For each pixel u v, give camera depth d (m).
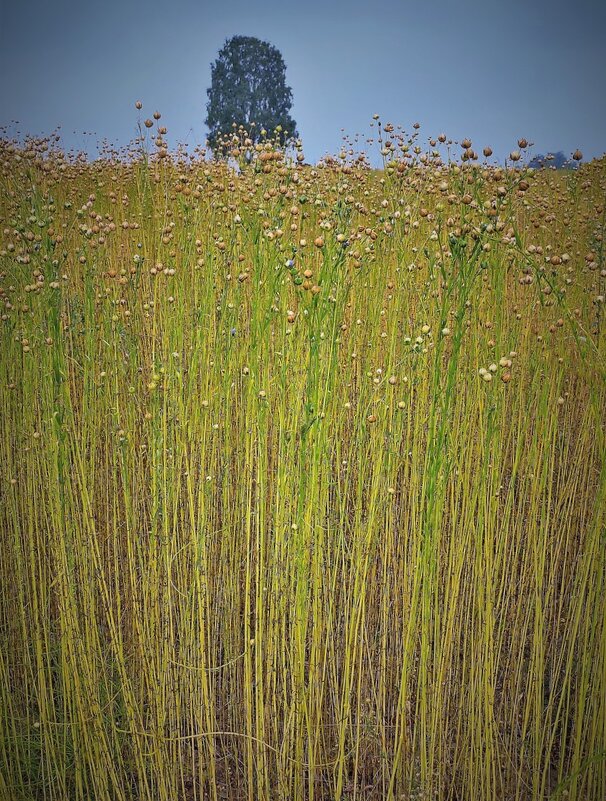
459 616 2.53
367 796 2.52
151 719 2.41
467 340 2.53
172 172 4.08
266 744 2.34
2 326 2.70
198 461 2.73
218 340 2.56
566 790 2.40
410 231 2.82
